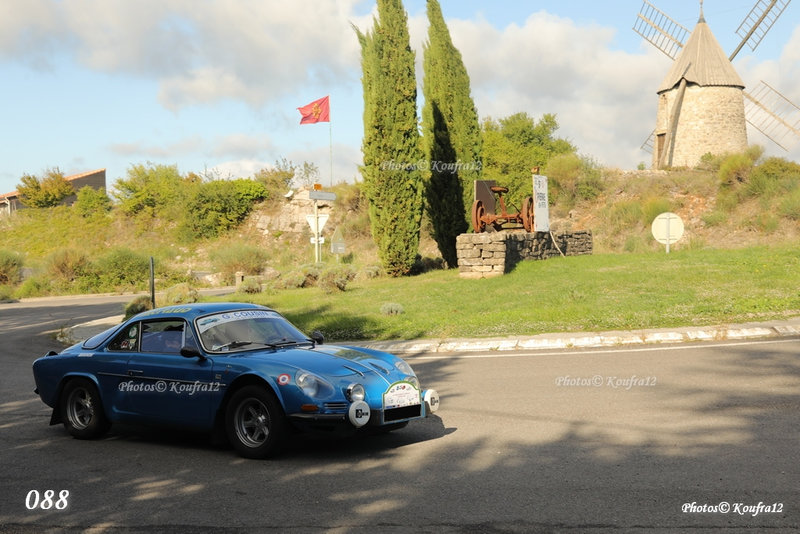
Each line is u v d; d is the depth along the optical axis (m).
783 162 38.50
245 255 43.12
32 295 40.44
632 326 14.44
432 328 16.02
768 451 6.38
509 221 26.61
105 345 8.38
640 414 8.05
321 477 6.27
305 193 52.53
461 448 7.05
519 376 10.77
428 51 27.73
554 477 5.93
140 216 55.56
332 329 16.64
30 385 12.30
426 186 28.25
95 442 8.14
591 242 31.25
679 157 49.56
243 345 7.68
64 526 5.24
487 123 55.47
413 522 5.02
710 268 21.48
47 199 65.75
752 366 10.47
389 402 6.97
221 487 6.09
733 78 49.00
